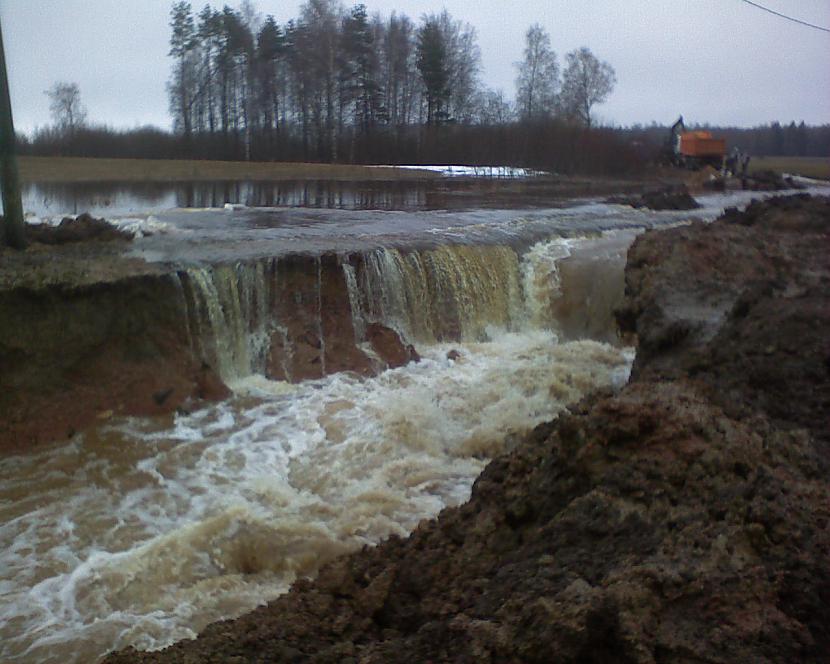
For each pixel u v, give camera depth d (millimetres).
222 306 12883
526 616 4270
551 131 49594
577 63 58250
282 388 12539
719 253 12102
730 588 4238
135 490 9398
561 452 5570
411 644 4520
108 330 11539
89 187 33094
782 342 8391
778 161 67188
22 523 8648
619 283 16156
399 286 14820
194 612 7227
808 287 10086
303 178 40062
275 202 27844
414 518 8852
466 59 56469
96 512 8914
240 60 48344
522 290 16547
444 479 9828
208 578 7805
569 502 5367
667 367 9047
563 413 6359
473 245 16344
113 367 11469
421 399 12070
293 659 4895
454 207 26266
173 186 34562
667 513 4836
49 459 9992
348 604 5473
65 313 11203
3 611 7207
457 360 14070
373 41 50531
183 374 12008
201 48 48250
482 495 5977
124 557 8039
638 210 26219
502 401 12109
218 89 49125
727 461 5156
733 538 4559
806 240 13414
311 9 48062
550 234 18625
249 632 5324
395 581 5414
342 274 14180
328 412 11664
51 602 7359
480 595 4859
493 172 46938
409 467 10102
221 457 10242
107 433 10648
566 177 45750
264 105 49125
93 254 14039
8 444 10156
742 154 53312
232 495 9312
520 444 6598
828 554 4469
